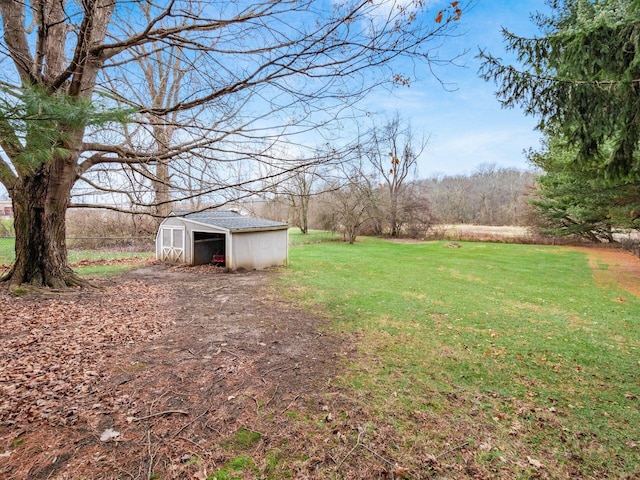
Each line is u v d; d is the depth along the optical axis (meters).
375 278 9.55
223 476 2.05
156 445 2.28
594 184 9.94
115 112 2.29
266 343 4.38
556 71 4.87
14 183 6.11
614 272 10.91
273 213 23.20
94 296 6.47
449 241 22.38
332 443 2.41
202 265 11.47
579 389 3.38
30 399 2.76
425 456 2.31
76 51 3.46
